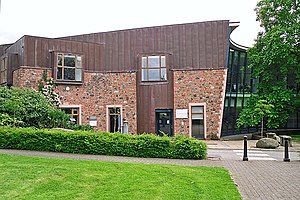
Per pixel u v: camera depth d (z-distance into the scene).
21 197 6.61
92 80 24.47
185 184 7.83
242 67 27.81
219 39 23.94
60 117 19.44
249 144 20.64
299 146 20.06
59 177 8.23
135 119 24.14
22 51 22.72
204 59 24.08
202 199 6.62
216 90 23.62
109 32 25.59
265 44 24.70
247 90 28.84
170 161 11.92
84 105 24.00
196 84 23.86
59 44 23.64
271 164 11.86
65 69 23.39
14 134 13.46
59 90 23.11
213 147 18.56
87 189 7.26
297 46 23.73
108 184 7.68
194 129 23.73
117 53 25.41
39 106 18.53
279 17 24.42
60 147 13.11
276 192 7.51
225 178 8.68
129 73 24.45
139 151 12.82
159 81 24.20
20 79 22.00
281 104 24.14
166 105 24.09
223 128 26.59
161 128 24.25
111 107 24.52
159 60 24.30
